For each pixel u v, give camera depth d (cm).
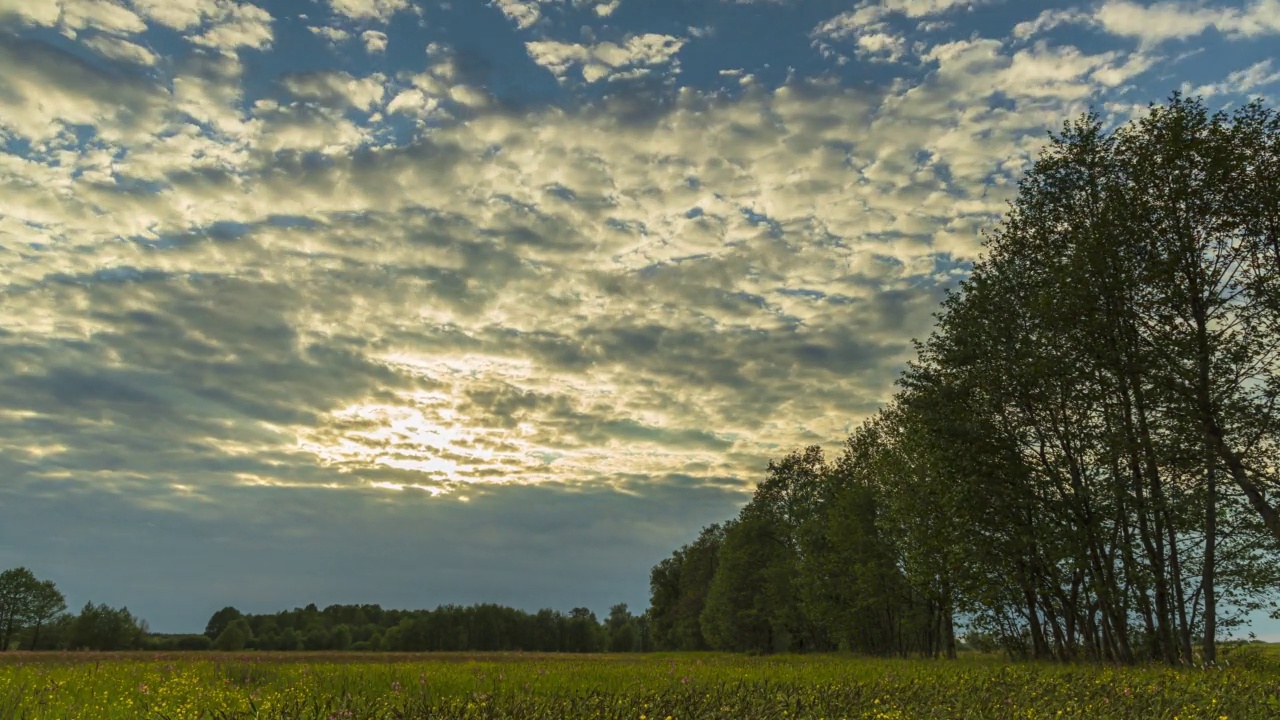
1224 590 2494
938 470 2986
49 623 9844
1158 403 2466
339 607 15512
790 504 6419
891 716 956
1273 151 2339
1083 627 2906
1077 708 1053
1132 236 2541
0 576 9550
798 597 6372
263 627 13538
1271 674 1717
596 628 15450
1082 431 2722
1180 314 2494
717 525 10956
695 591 10731
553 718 925
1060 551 2627
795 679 1650
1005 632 3488
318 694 1109
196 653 4138
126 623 10519
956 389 2997
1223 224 2427
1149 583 2530
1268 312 2377
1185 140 2445
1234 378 2402
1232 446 2397
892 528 3775
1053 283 2705
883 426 4559
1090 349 2592
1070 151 2800
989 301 2973
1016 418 2914
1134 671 1825
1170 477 2525
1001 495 2820
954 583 3086
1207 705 1091
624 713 958
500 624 14638
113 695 1209
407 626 14112
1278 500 2345
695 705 1036
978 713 991
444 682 1467
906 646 5444
